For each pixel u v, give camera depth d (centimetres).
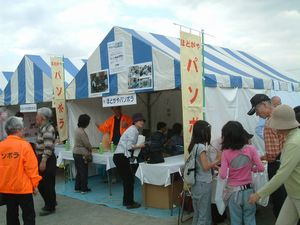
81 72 859
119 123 855
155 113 1156
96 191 816
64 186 879
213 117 667
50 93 982
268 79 855
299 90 1024
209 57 855
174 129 904
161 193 650
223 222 561
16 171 450
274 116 318
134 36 735
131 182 671
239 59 1017
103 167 944
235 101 733
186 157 572
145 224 574
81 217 630
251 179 424
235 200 416
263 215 593
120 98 765
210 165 477
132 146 655
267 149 467
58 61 913
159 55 689
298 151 303
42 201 752
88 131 960
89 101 972
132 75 738
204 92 644
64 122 918
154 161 634
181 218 571
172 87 668
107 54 792
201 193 480
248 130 761
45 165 616
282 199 464
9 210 465
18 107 1231
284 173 308
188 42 592
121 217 618
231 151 422
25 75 1065
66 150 892
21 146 457
